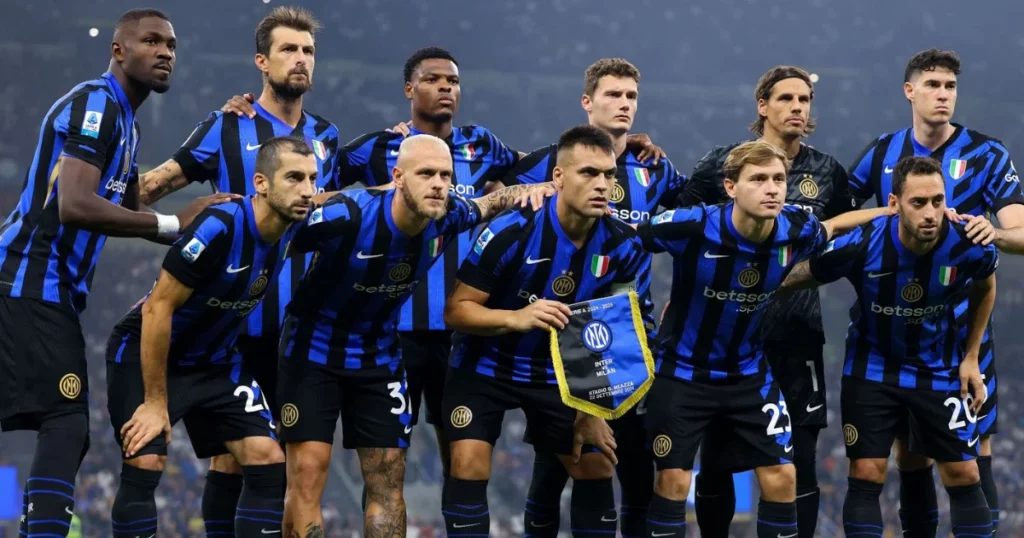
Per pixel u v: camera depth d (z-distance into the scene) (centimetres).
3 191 4666
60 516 774
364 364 924
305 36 995
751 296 938
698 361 955
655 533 938
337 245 877
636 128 5625
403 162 859
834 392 4581
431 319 1052
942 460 1009
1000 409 4669
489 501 3841
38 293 805
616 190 1048
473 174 1088
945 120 1062
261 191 830
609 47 5659
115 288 4547
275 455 877
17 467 3506
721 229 921
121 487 838
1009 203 1054
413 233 883
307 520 902
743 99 5741
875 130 5616
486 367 945
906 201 929
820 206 1059
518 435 4194
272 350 1005
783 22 5694
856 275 983
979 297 998
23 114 4766
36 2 4816
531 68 5606
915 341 991
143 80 850
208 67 5072
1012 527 3644
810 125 1075
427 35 5466
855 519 998
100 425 3794
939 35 5644
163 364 829
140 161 4819
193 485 3566
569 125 5541
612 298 925
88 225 795
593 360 912
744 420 952
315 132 1016
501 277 922
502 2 5544
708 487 1048
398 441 931
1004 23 5575
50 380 797
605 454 961
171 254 820
